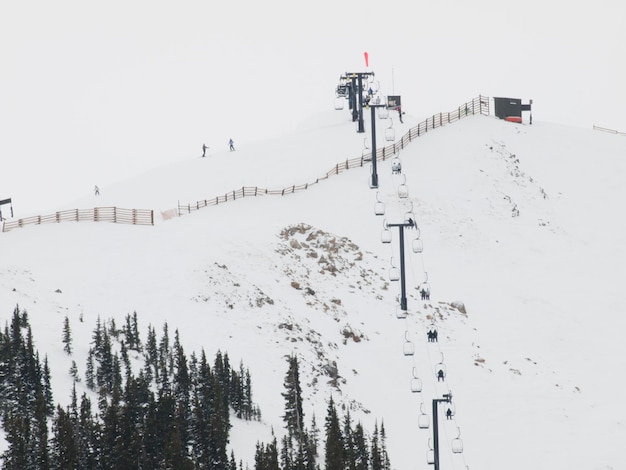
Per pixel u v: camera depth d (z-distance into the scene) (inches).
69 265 4023.1
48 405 2659.9
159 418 2615.7
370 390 3582.7
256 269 4165.8
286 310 3892.7
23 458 2313.0
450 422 3440.0
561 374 3929.6
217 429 2650.1
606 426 3538.4
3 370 2664.9
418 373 3740.2
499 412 3560.5
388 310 4143.7
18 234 4441.4
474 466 3184.1
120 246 4279.0
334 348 3784.5
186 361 2999.5
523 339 4156.0
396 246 4768.7
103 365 2933.1
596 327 4389.8
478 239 5014.8
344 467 2642.7
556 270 4891.7
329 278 4286.4
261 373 3408.0
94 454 2448.3
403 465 3115.2
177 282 3892.7
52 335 3211.1
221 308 3772.1
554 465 3240.7
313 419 2942.9
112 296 3772.1
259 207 5083.7
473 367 3826.3
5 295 3484.3
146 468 2485.2
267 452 2571.4
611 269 4987.7
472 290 4503.0
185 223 4746.6
